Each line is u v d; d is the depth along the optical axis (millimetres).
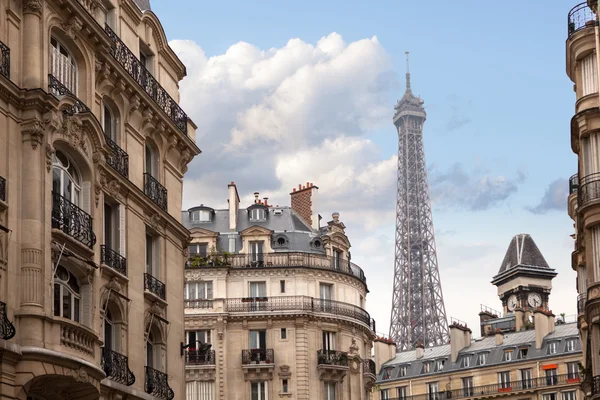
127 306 45719
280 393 92625
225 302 94438
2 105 36656
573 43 56031
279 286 96125
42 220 37250
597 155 53438
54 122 38375
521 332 143875
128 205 46844
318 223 103562
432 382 148750
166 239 51594
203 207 102625
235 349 93688
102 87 45594
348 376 95938
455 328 148875
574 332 136500
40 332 36000
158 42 53719
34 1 38594
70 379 37031
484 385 142125
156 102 50281
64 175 40094
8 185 36375
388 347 159375
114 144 46062
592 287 52438
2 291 35188
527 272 196000
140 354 46938
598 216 52281
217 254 96438
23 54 38344
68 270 39875
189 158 55281
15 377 34969
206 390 92250
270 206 104875
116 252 44719
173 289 52094
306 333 94375
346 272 98938
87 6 45719
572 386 133000
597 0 55844
